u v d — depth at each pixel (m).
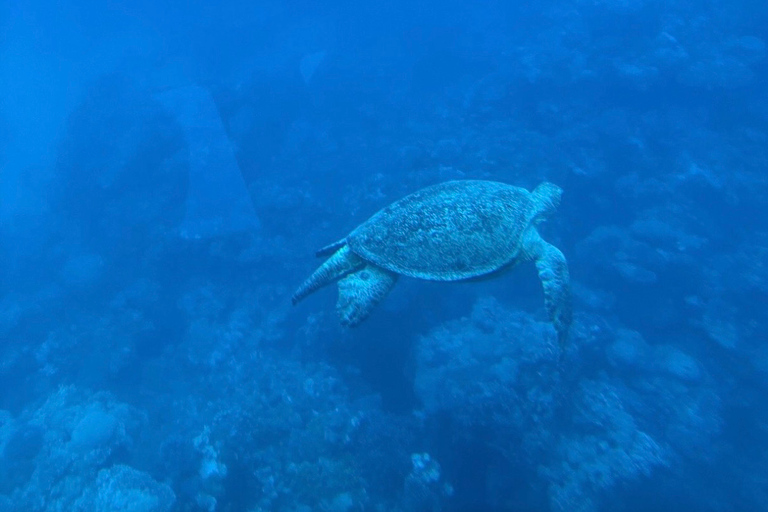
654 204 14.88
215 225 16.66
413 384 11.68
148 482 10.90
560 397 10.45
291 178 18.72
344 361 12.60
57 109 33.56
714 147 16.23
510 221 5.81
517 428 9.70
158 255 16.25
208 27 35.50
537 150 15.86
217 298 15.81
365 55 27.72
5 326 16.31
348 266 5.91
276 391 12.52
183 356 14.65
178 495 10.67
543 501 9.30
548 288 5.54
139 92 23.25
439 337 11.83
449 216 5.72
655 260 13.09
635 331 12.41
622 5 19.84
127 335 14.89
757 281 13.00
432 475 9.63
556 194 7.04
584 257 13.72
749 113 17.14
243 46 32.72
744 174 15.56
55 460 11.73
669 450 10.10
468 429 9.72
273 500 10.16
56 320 16.59
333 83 24.39
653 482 9.41
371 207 15.52
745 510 9.14
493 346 11.15
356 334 12.26
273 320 14.60
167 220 17.38
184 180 18.05
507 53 23.67
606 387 10.99
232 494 10.42
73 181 19.91
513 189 6.54
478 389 10.20
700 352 12.17
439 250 5.50
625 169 16.09
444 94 22.89
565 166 15.16
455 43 26.30
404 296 12.24
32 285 18.45
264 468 10.77
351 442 10.65
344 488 9.85
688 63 17.75
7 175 27.06
